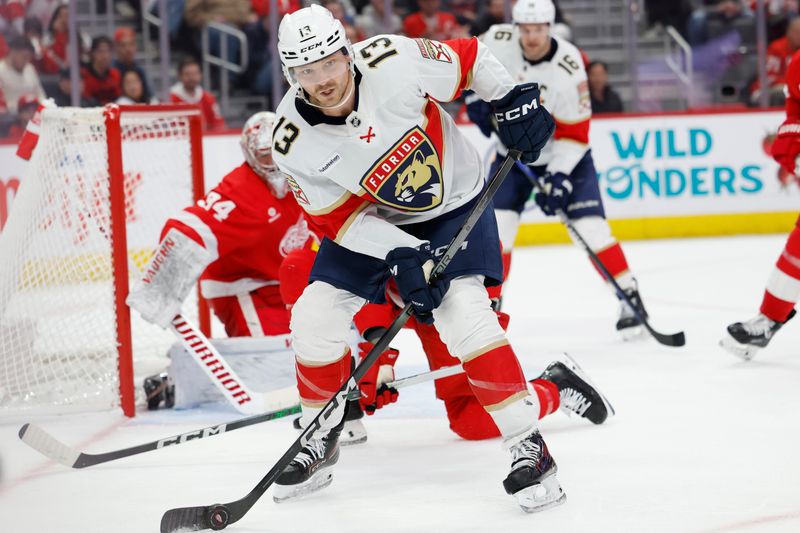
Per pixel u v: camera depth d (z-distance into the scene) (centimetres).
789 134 813
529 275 1453
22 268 762
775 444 587
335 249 515
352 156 475
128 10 1855
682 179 1750
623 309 959
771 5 1847
